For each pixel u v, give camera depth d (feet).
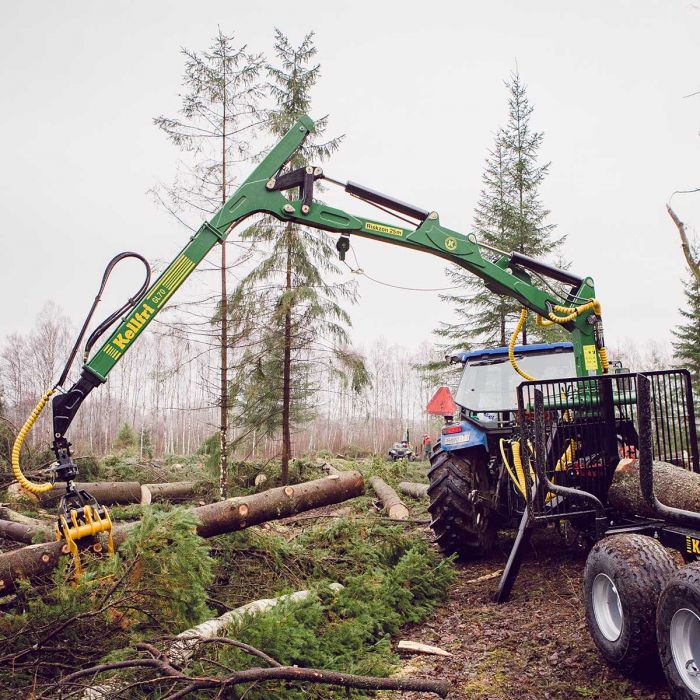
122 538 14.48
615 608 11.44
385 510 30.30
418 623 15.38
